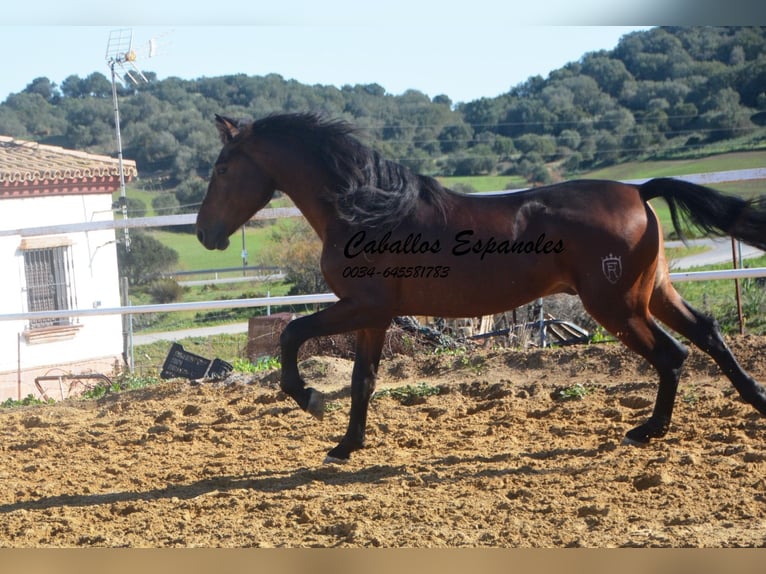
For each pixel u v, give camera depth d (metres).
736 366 6.62
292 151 6.80
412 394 9.25
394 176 6.59
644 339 6.49
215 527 5.50
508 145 56.81
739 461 6.20
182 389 10.85
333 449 7.05
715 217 6.46
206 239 7.04
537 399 8.71
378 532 5.18
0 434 9.24
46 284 24.42
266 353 15.73
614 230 6.36
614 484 5.90
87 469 7.34
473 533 5.11
